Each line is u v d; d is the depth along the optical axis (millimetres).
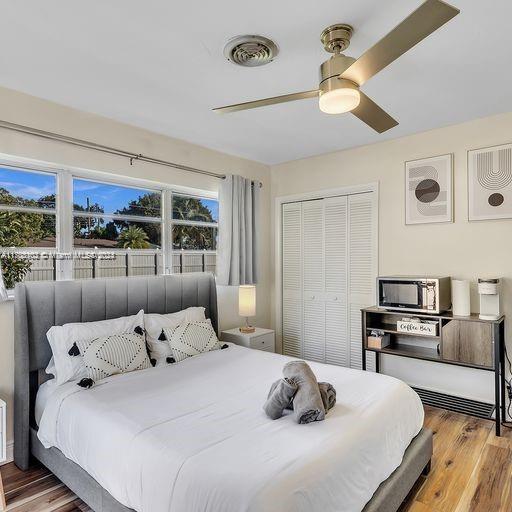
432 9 1174
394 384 2166
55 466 2037
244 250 3883
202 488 1251
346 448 1494
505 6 1601
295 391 1736
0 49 1922
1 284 2271
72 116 2686
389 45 1389
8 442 2361
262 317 4344
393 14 1648
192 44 1881
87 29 1754
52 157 2582
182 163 3445
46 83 2311
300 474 1283
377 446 1644
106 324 2631
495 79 2287
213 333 3109
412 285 3033
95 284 2713
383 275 3553
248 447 1448
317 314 4074
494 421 2861
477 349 2734
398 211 3445
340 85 1655
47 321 2445
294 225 4266
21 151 2436
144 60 2039
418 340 3324
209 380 2285
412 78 2270
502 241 2904
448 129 3146
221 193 3752
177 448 1447
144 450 1488
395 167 3459
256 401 1946
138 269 3225
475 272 3029
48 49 1926
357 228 3750
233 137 3371
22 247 2529
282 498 1177
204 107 2676
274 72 2168
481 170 2977
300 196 4164
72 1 1552
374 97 2555
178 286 3299
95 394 2053
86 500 1797
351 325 3809
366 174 3650
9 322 2383
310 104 2637
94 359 2326
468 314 2873
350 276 3809
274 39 1839
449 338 2852
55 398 2086
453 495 1989
